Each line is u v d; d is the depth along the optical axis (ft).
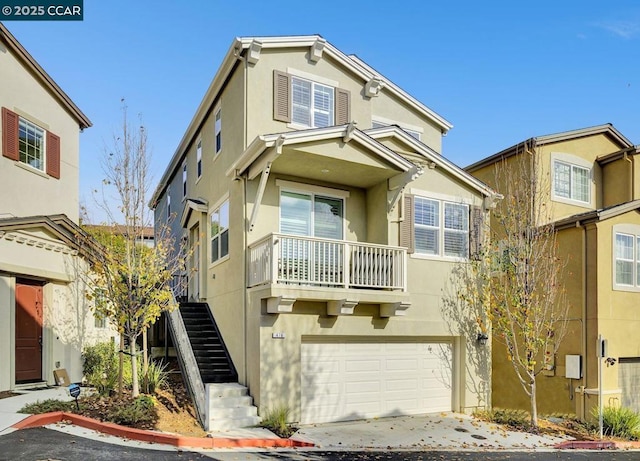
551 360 46.21
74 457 24.49
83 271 45.85
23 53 43.96
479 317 45.75
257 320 36.65
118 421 30.81
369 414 40.50
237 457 27.61
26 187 44.47
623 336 48.32
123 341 42.57
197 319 48.39
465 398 44.04
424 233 44.86
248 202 40.57
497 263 46.65
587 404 46.14
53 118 49.34
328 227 44.32
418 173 40.73
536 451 34.09
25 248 39.32
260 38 42.19
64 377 42.11
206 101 51.67
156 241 51.37
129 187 39.04
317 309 38.42
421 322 43.04
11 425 28.45
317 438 33.58
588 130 59.67
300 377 37.29
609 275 48.14
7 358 37.37
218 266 47.44
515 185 50.80
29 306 40.81
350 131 38.34
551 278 44.60
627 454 35.24
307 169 41.14
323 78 46.06
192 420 33.65
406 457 30.32
